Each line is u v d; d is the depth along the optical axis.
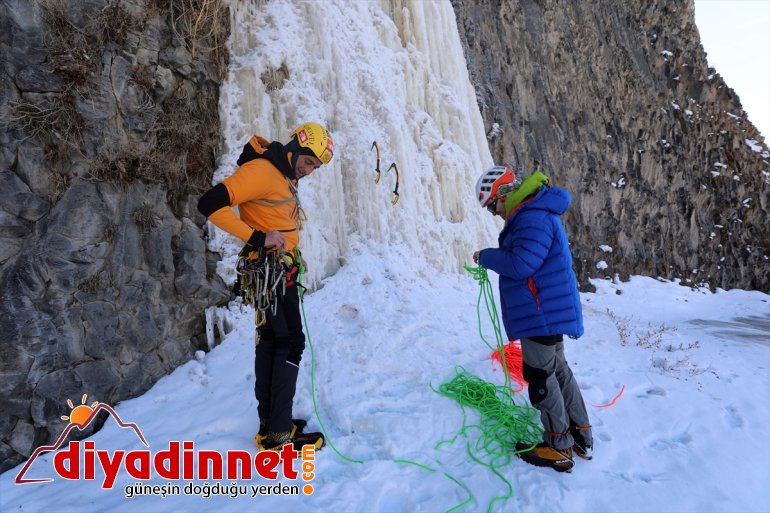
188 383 3.53
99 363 3.19
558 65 13.48
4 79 2.95
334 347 3.98
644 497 2.40
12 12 3.01
